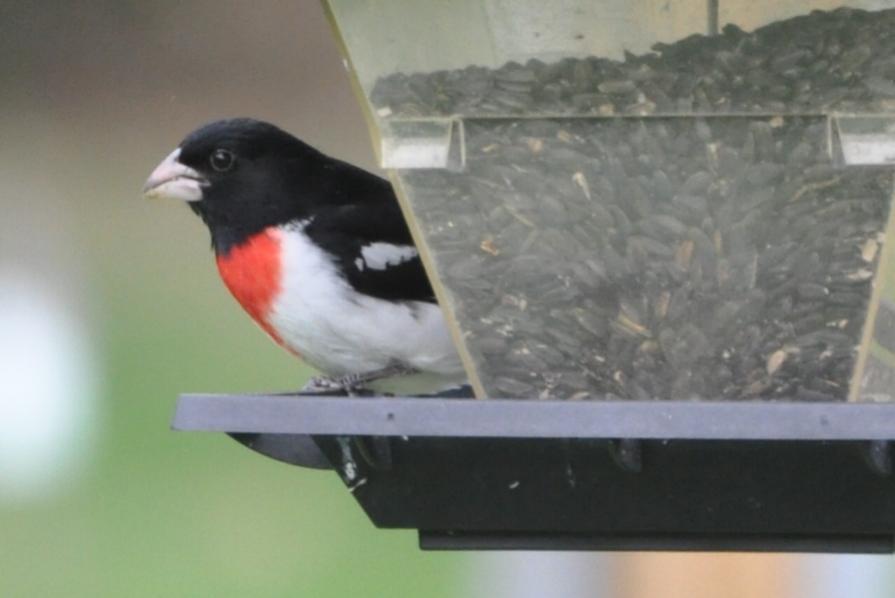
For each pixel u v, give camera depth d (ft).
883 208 19.03
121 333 60.39
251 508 46.93
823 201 19.10
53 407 53.52
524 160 19.45
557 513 19.04
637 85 18.97
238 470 48.57
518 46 19.04
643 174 19.30
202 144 23.82
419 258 23.21
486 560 39.24
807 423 16.98
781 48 18.63
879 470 17.48
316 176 23.98
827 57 18.58
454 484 19.01
